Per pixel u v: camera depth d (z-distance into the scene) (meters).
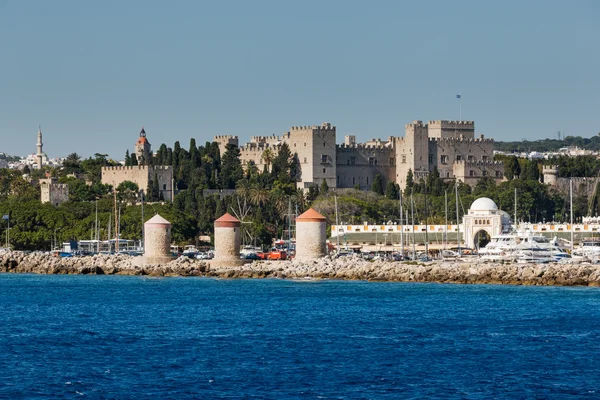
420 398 183.25
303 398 183.25
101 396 184.38
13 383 193.12
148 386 191.38
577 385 192.88
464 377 199.25
